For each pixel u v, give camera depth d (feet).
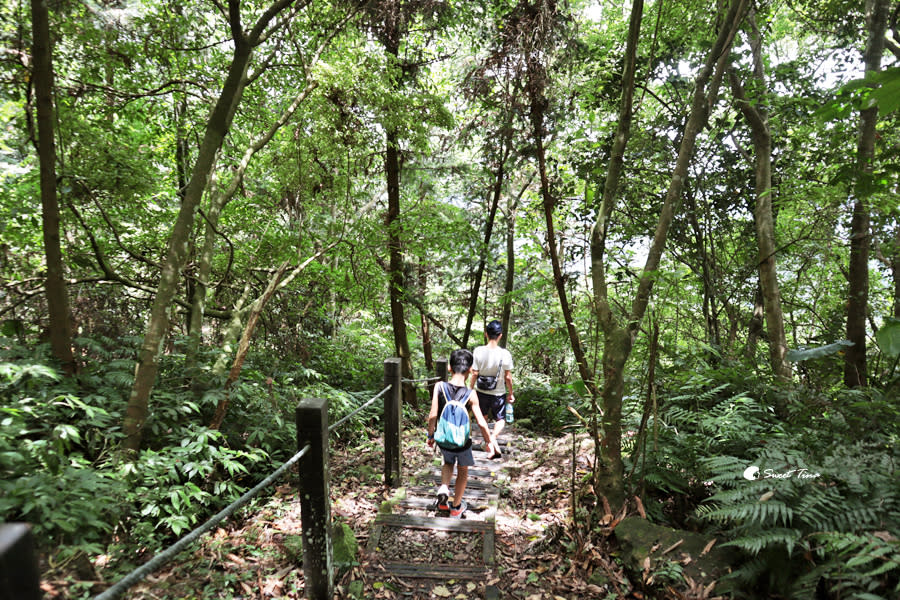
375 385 25.44
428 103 19.52
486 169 24.11
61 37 16.01
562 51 19.29
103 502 9.55
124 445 11.89
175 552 5.34
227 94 13.47
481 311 37.73
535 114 18.76
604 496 11.68
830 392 13.80
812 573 7.68
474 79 19.97
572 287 19.54
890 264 20.16
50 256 12.73
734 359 18.08
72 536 8.53
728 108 19.61
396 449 15.23
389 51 22.56
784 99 20.01
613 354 11.82
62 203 15.78
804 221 20.13
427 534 12.28
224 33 21.56
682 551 9.74
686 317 22.76
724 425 12.43
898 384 12.59
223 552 10.80
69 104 17.98
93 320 19.81
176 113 23.09
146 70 20.22
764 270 18.30
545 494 14.93
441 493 13.19
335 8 20.40
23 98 17.76
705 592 8.66
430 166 27.37
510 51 18.44
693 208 21.50
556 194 21.35
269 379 15.88
